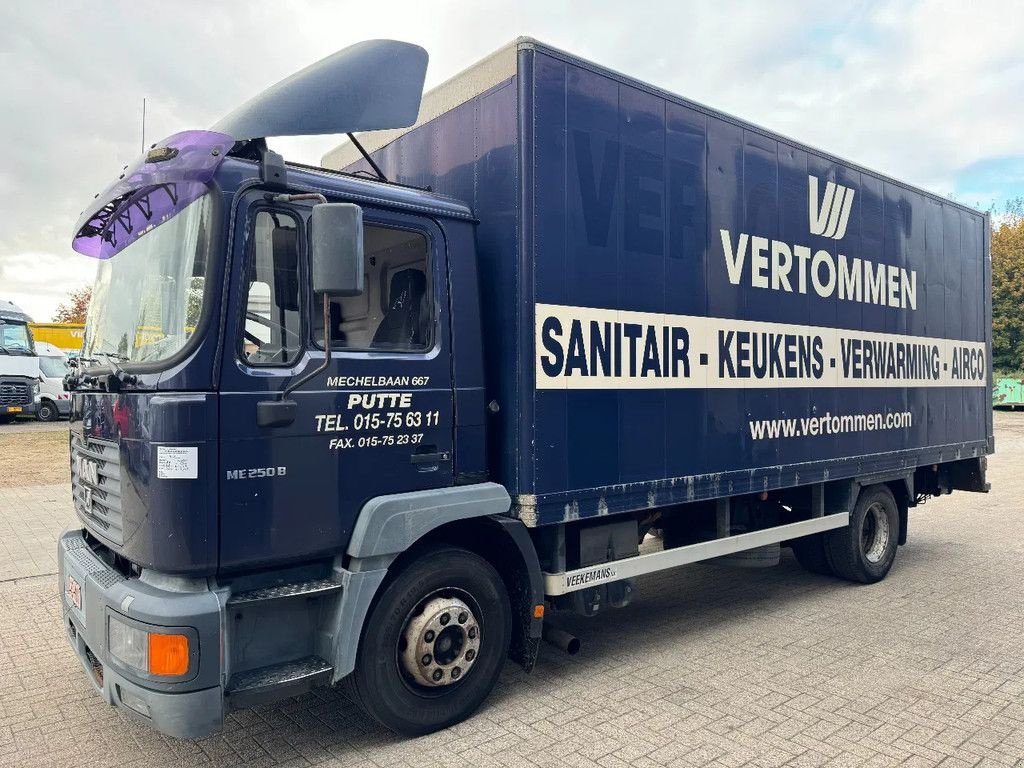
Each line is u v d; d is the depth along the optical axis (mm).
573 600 4457
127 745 3719
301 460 3385
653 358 4633
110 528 3521
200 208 3236
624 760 3514
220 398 3158
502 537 4082
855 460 6316
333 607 3496
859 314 6418
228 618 3184
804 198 5840
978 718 3955
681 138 4852
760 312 5418
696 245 4938
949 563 7609
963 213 8023
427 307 3891
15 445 16859
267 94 3566
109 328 3768
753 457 5332
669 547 5355
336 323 3545
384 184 3900
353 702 4211
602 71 4371
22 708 4156
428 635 3713
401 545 3584
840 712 4027
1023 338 43594
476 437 4039
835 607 6055
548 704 4156
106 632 3248
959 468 8445
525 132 3982
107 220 3951
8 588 6457
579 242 4227
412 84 3973
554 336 4094
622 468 4430
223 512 3164
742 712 4035
